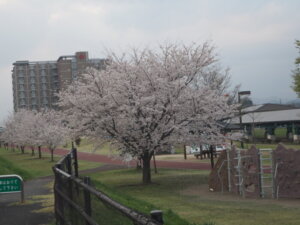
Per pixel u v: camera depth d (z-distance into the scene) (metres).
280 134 73.06
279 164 16.81
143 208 11.55
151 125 21.08
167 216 10.55
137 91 20.86
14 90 120.44
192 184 22.14
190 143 22.20
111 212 3.56
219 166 19.69
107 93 21.22
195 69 21.98
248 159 17.53
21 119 64.38
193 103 21.14
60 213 7.50
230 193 18.56
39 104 115.06
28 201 12.20
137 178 25.73
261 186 17.03
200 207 14.15
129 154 23.67
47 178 24.48
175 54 22.11
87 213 4.61
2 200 12.28
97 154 52.62
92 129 22.47
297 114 56.94
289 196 16.52
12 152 69.50
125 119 20.62
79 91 22.42
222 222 11.25
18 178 12.26
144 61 22.17
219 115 22.48
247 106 64.94
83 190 4.87
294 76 30.48
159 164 37.38
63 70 98.94
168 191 19.58
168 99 20.72
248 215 12.41
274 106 68.38
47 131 46.53
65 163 9.83
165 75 21.64
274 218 11.87
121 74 21.52
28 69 114.38
